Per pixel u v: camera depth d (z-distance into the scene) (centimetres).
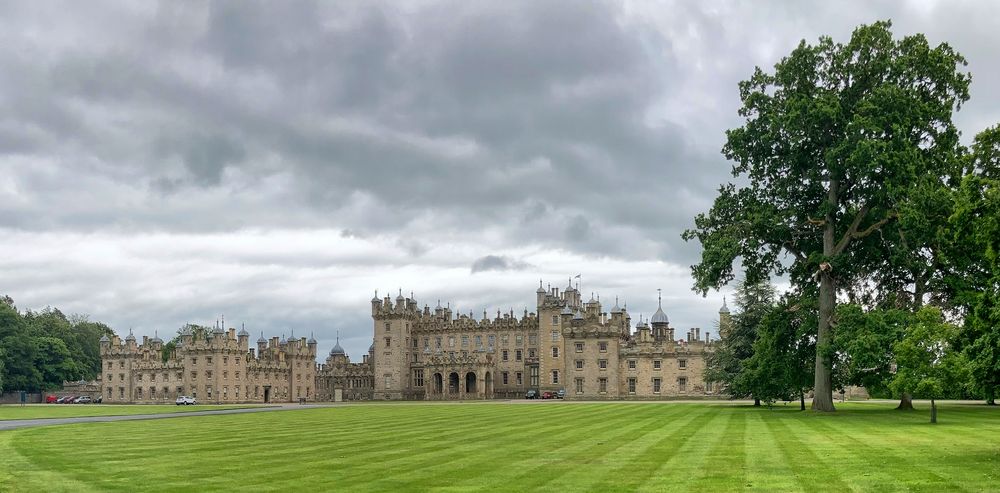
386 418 5878
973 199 3042
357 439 3741
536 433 4053
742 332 8375
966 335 3209
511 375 15138
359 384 16388
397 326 15550
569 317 14075
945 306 6225
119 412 8131
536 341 15062
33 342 14412
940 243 5709
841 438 3616
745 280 7044
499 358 15262
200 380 14075
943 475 2380
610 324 13325
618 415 6031
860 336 5544
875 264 6806
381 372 15525
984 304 2952
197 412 7931
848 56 6294
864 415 5666
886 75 6241
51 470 2684
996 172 3441
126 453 3197
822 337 6262
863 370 6119
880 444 3303
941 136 6178
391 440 3659
